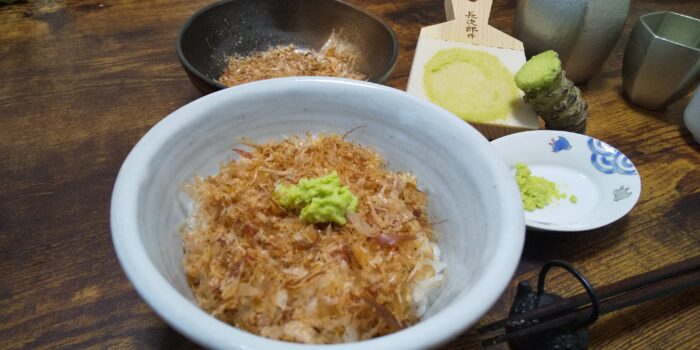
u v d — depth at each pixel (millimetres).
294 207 315
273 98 331
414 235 314
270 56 502
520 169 403
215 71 480
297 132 348
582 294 319
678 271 338
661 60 438
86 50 474
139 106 432
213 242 306
